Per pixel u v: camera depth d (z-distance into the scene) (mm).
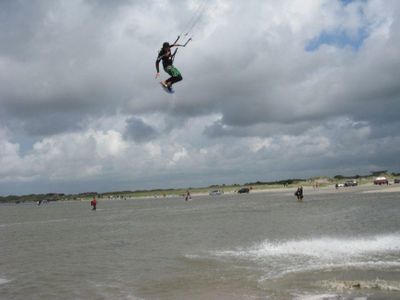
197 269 21719
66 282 20359
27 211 156250
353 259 21938
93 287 18984
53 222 75312
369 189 127875
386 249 24750
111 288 18578
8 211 165375
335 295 15328
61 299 17188
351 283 16750
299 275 18750
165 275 20672
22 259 29125
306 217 49938
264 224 44656
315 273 18984
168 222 56938
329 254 23875
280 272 19672
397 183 166000
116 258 27125
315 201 86375
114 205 162500
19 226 68750
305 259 22688
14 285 20219
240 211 70625
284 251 25828
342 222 41469
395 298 14664
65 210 143375
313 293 15750
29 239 43875
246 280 18500
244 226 43781
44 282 20609
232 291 16812
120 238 39562
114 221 66750
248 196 160625
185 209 94000
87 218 81875
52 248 34750
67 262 26672
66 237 44125
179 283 18797
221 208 85938
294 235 33344
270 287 17031
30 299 17453
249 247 28328
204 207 95125
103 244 35469
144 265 23891
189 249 29109
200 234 38594
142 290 17938
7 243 40656
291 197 119438
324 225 39750
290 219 48875
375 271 18828
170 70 16625
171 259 25344
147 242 34844
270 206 80188
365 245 26438
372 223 39062
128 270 22641
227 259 24125
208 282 18625
